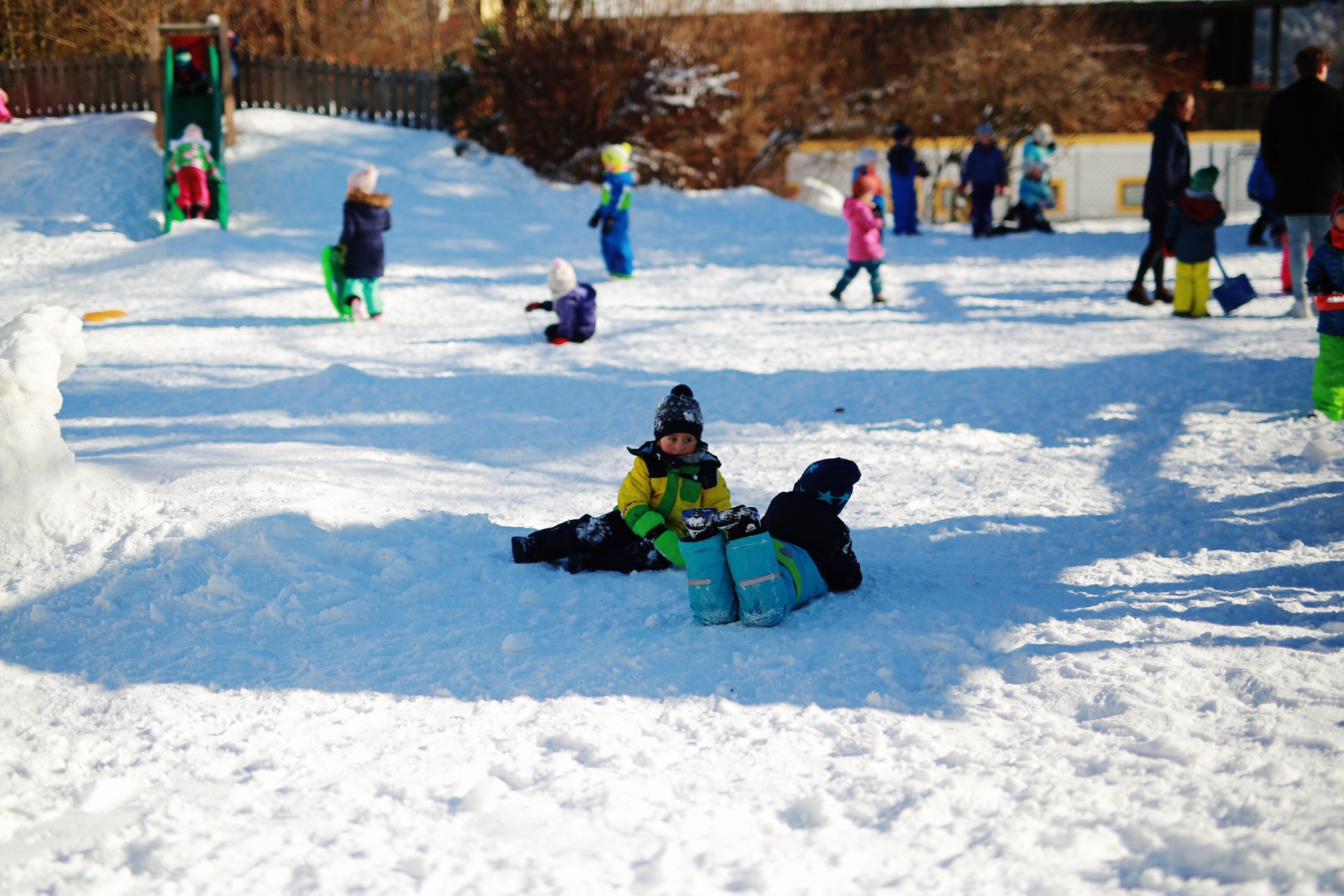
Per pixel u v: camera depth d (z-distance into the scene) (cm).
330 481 537
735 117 2502
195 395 835
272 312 1276
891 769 279
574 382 896
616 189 1507
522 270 1616
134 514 455
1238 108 3183
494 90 2327
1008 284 1435
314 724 314
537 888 230
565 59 2300
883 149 2841
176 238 1566
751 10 2556
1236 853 231
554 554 463
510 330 1166
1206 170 1095
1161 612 393
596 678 345
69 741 305
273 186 1892
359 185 1196
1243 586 422
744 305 1323
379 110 2250
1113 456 640
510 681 344
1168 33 3256
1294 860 227
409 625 396
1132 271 1519
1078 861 235
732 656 360
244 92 2212
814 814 258
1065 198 3120
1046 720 305
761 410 800
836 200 2750
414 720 318
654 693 332
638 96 2353
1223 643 355
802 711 317
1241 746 282
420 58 2941
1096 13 3045
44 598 404
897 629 380
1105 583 431
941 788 268
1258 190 1622
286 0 2808
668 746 296
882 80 2891
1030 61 2720
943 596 419
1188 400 763
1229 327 1045
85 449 634
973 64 2745
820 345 1052
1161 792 260
